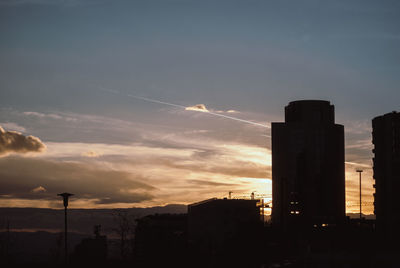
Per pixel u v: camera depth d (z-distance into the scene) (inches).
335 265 4005.9
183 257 4124.0
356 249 4237.2
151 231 4279.0
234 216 6663.4
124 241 4323.3
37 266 3754.9
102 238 5022.1
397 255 3993.6
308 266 4052.7
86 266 3831.2
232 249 4483.3
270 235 5128.0
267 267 4271.7
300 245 4589.1
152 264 4025.6
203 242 5506.9
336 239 4709.6
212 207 6697.8
